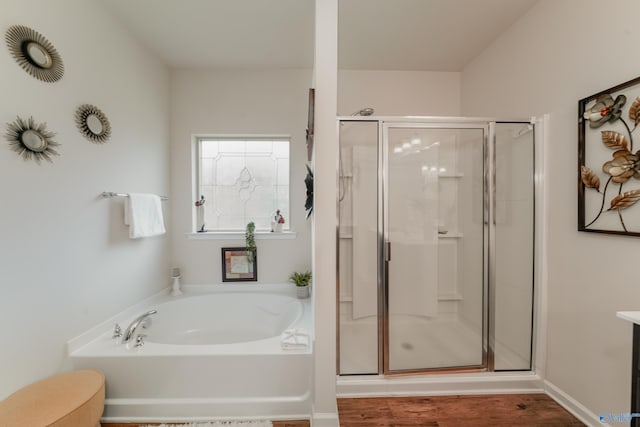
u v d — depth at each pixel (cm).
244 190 283
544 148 176
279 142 284
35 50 139
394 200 200
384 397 177
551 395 173
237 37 217
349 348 189
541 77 178
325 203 150
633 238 127
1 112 126
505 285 195
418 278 206
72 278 161
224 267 273
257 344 172
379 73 276
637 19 123
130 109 209
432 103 279
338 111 274
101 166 182
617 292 134
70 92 159
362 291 192
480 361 197
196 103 267
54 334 151
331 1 146
